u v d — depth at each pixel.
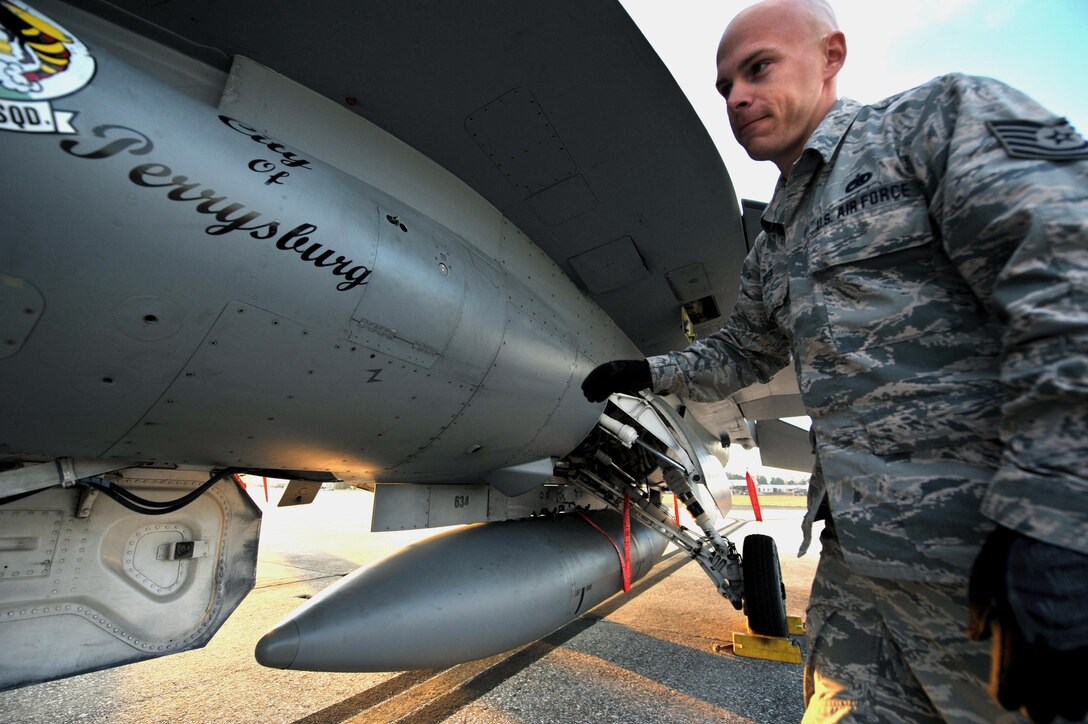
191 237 1.18
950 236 0.69
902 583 0.78
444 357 1.85
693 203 2.53
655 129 2.09
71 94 1.03
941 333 0.75
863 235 0.81
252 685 2.69
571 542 3.47
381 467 2.18
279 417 1.58
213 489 2.04
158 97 1.20
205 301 1.24
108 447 1.43
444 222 2.12
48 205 1.00
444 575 2.65
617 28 1.67
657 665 3.06
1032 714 0.49
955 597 0.71
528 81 1.83
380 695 2.61
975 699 0.70
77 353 1.15
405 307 1.65
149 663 2.97
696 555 3.70
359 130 1.87
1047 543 0.49
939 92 0.78
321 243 1.41
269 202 1.31
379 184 1.89
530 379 2.30
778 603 3.30
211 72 1.56
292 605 4.25
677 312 3.54
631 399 3.35
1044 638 0.47
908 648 0.78
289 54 1.63
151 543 1.85
